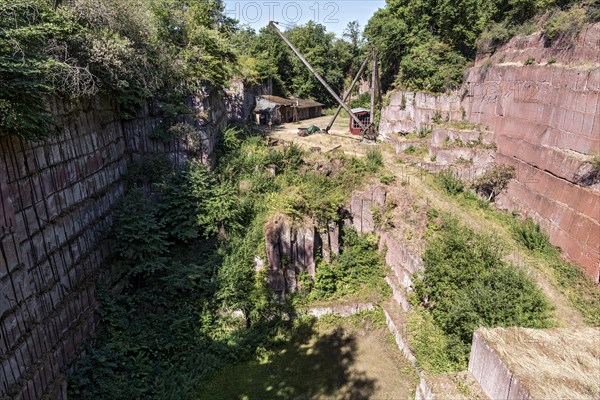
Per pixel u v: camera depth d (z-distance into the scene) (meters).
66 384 10.71
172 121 19.22
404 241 17.36
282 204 17.86
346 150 26.91
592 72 15.66
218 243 17.81
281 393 12.98
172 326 14.24
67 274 12.50
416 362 13.34
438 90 27.88
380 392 12.99
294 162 22.59
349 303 16.94
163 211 17.38
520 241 17.25
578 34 17.30
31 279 10.75
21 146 10.60
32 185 11.07
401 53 33.28
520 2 23.41
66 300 12.12
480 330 10.00
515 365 8.73
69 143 13.25
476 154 22.97
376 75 34.56
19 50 9.50
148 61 17.55
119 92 16.48
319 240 17.92
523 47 21.67
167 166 18.88
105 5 14.41
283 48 51.91
